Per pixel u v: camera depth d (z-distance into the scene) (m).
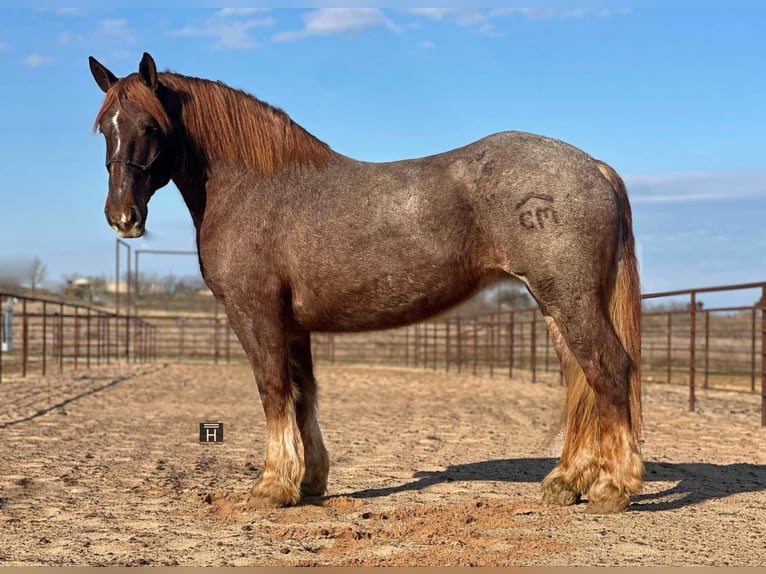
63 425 10.66
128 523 5.18
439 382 19.53
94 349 33.88
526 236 5.07
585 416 5.52
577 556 4.36
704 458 7.81
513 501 5.71
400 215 5.23
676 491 6.10
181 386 17.92
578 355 5.16
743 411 12.35
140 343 29.09
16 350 32.09
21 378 19.05
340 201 5.36
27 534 4.89
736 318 33.25
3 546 4.61
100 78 5.77
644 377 20.53
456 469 7.30
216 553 4.46
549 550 4.46
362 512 5.48
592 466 5.48
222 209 5.53
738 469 7.12
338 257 5.30
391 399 15.02
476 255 5.25
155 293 49.72
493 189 5.13
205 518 5.31
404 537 4.82
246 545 4.63
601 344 5.11
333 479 6.80
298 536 4.82
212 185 5.59
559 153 5.19
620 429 5.18
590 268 5.06
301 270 5.38
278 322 5.46
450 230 5.19
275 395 5.48
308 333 5.76
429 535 4.81
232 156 5.56
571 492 5.51
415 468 7.36
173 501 5.84
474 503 5.61
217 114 5.61
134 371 22.75
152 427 10.60
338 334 5.80
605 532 4.84
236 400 14.76
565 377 5.58
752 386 14.98
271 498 5.48
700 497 5.86
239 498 5.87
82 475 6.91
